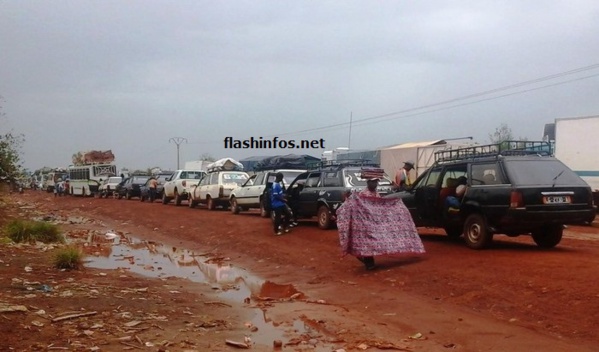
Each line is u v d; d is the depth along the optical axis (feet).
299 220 61.26
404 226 36.55
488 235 35.42
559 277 27.02
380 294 30.37
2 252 42.09
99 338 21.53
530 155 35.99
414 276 32.48
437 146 90.33
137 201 123.03
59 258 37.35
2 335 20.80
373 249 35.19
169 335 22.58
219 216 71.97
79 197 164.14
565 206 33.35
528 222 33.27
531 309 24.62
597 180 69.05
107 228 76.07
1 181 82.38
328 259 40.42
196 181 98.53
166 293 31.09
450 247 38.42
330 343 22.26
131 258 47.91
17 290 28.58
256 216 69.46
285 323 25.32
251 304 29.30
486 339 22.04
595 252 34.53
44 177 242.99
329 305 28.96
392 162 99.09
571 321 22.74
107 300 27.84
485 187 35.27
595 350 20.10
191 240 59.57
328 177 52.26
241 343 21.68
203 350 20.93
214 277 38.58
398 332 23.73
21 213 93.45
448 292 28.96
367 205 35.86
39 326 22.35
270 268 40.91
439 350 21.18
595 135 69.36
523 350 20.57
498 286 27.78
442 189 39.40
